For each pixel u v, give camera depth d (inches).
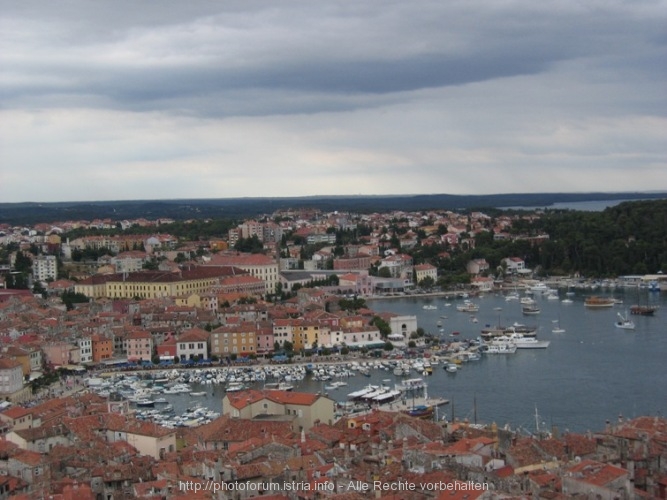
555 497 7460.6
